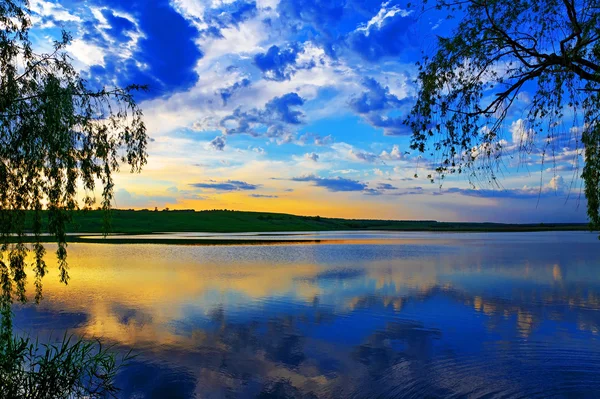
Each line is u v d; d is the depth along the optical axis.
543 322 15.70
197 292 21.78
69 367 8.18
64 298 19.89
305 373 10.84
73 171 7.83
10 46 7.30
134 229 108.94
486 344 13.12
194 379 10.34
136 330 14.57
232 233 101.50
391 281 25.64
